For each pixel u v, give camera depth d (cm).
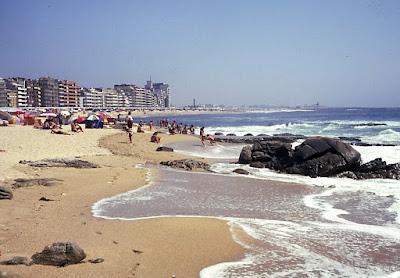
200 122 12738
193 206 1425
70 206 1342
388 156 2756
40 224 1091
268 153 2612
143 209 1352
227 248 969
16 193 1459
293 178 2166
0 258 804
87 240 972
